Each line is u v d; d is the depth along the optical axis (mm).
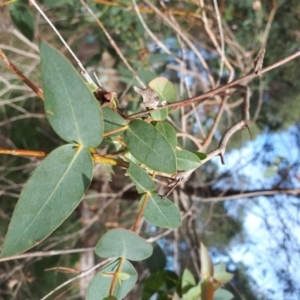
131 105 458
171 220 190
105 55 492
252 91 579
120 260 178
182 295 317
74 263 607
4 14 437
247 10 546
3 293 581
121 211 620
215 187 591
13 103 568
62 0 418
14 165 600
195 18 516
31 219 151
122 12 480
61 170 155
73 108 148
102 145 277
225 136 247
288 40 579
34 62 509
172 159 173
